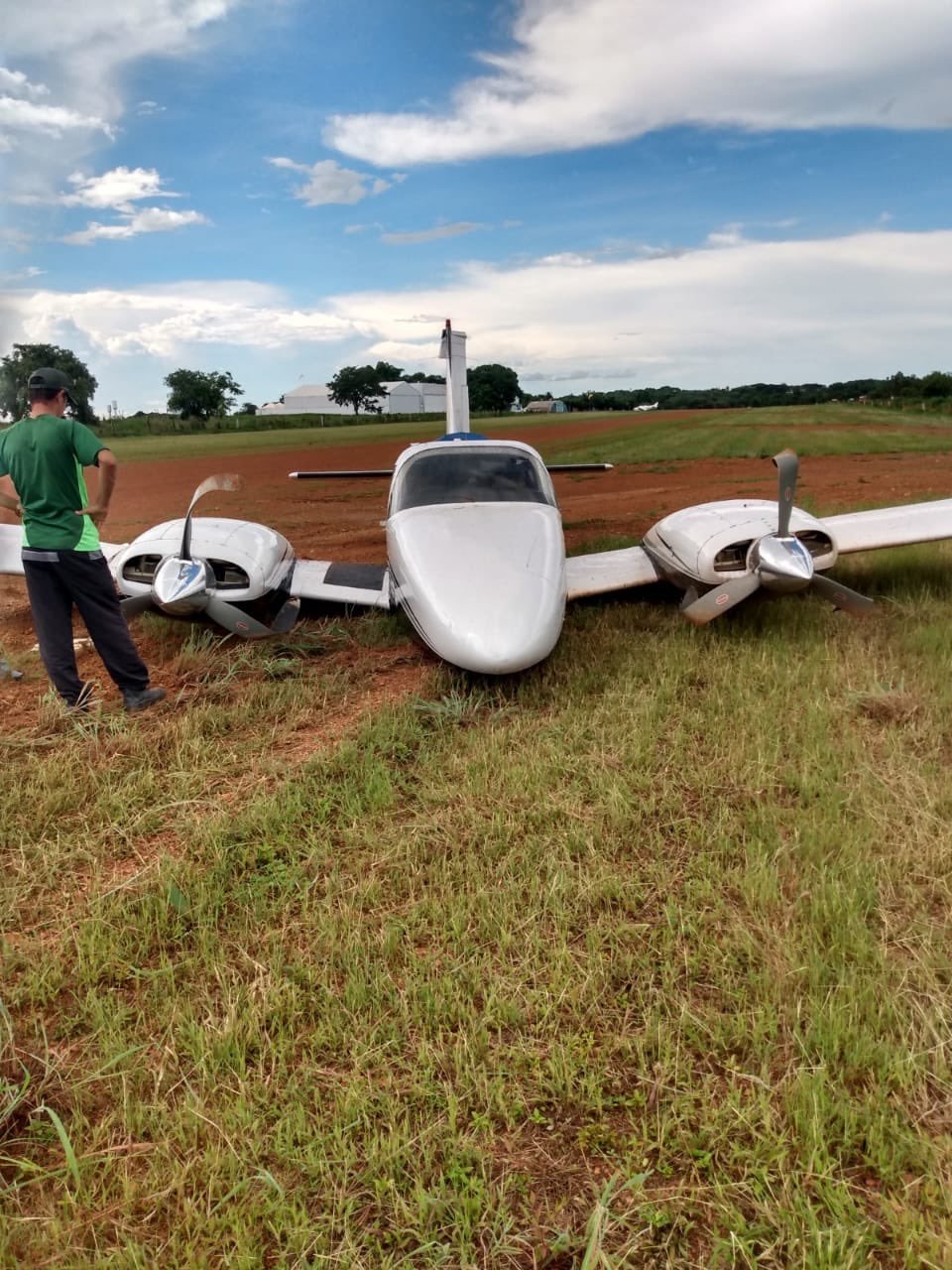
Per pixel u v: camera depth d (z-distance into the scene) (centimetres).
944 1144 206
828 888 304
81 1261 189
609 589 653
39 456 472
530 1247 191
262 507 1786
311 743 479
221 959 288
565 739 451
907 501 1341
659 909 312
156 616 697
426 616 513
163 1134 221
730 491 1641
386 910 319
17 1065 246
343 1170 208
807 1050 238
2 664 597
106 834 377
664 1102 226
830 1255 180
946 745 427
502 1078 235
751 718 459
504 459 656
